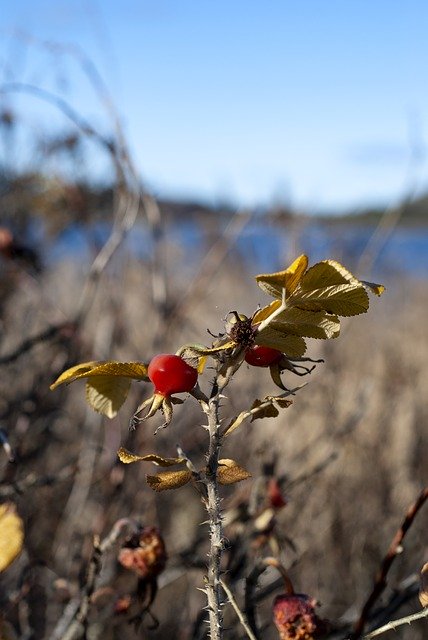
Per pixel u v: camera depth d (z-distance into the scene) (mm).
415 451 1160
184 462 379
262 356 389
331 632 597
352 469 1106
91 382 418
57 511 1000
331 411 1059
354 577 1007
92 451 903
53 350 997
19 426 849
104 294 1124
